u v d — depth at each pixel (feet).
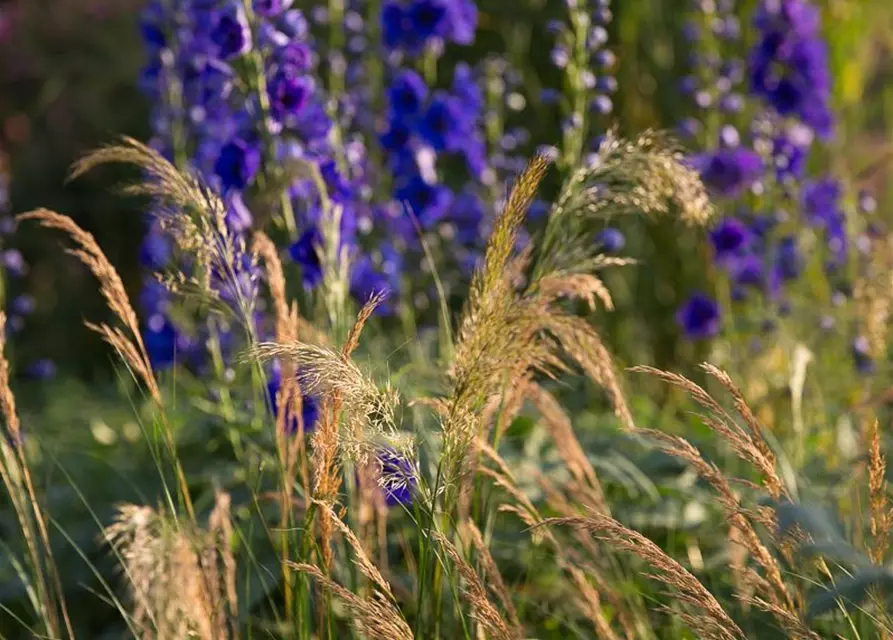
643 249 20.42
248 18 10.81
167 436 8.95
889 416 13.05
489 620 7.31
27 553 9.61
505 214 7.48
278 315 9.09
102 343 29.01
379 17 15.03
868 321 12.52
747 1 20.33
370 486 9.18
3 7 35.17
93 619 12.69
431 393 11.28
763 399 14.01
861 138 21.48
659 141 8.88
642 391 18.35
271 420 9.26
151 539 7.39
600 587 10.08
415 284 15.83
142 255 14.40
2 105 33.83
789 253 15.90
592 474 9.83
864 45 22.68
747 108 19.49
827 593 6.98
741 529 7.90
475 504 9.05
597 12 13.60
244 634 10.56
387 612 7.08
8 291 27.04
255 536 11.70
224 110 12.73
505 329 7.40
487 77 16.85
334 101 13.41
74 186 31.78
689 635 9.79
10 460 9.20
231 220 10.19
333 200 11.19
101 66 33.83
